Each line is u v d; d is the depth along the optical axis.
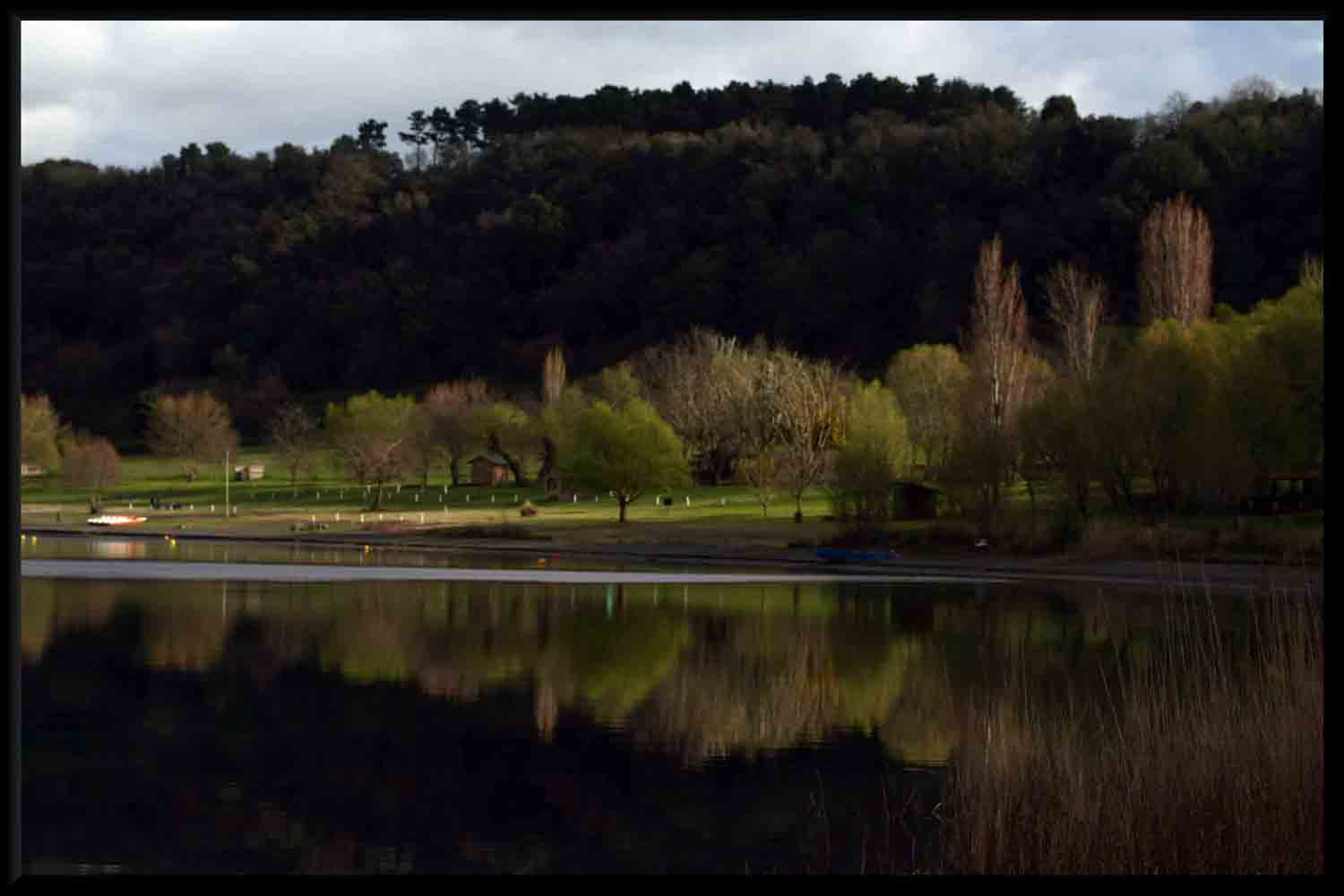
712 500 128.62
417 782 26.67
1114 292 169.38
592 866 21.44
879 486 91.75
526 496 146.00
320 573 77.06
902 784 26.48
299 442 172.62
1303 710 17.58
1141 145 193.25
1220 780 17.81
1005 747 21.36
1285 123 180.50
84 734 30.73
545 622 53.03
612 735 31.19
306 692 36.34
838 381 132.50
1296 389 77.56
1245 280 163.00
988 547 84.75
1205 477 76.62
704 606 59.66
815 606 59.81
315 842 22.78
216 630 48.78
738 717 33.34
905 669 40.62
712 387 136.88
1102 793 18.58
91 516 136.62
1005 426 89.94
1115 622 52.34
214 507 146.25
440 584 70.00
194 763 28.06
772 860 21.52
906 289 196.12
